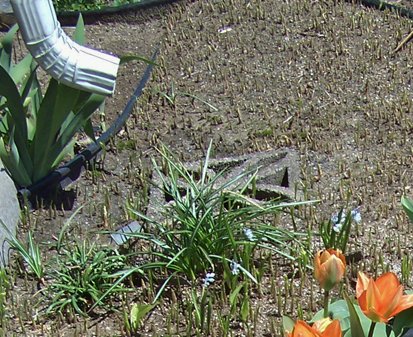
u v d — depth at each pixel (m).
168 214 2.35
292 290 2.22
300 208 2.52
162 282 2.26
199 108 3.15
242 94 3.22
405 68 3.32
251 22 3.72
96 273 2.24
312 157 2.82
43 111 2.56
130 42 3.73
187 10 3.89
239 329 2.12
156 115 3.12
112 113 3.19
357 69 3.32
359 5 3.80
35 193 2.63
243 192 2.57
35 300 2.24
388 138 2.89
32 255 2.31
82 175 2.77
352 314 1.64
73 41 2.58
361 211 2.53
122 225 2.52
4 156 2.58
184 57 3.51
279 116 3.07
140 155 2.87
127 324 2.12
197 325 2.10
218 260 2.27
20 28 2.43
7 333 2.14
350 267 2.28
